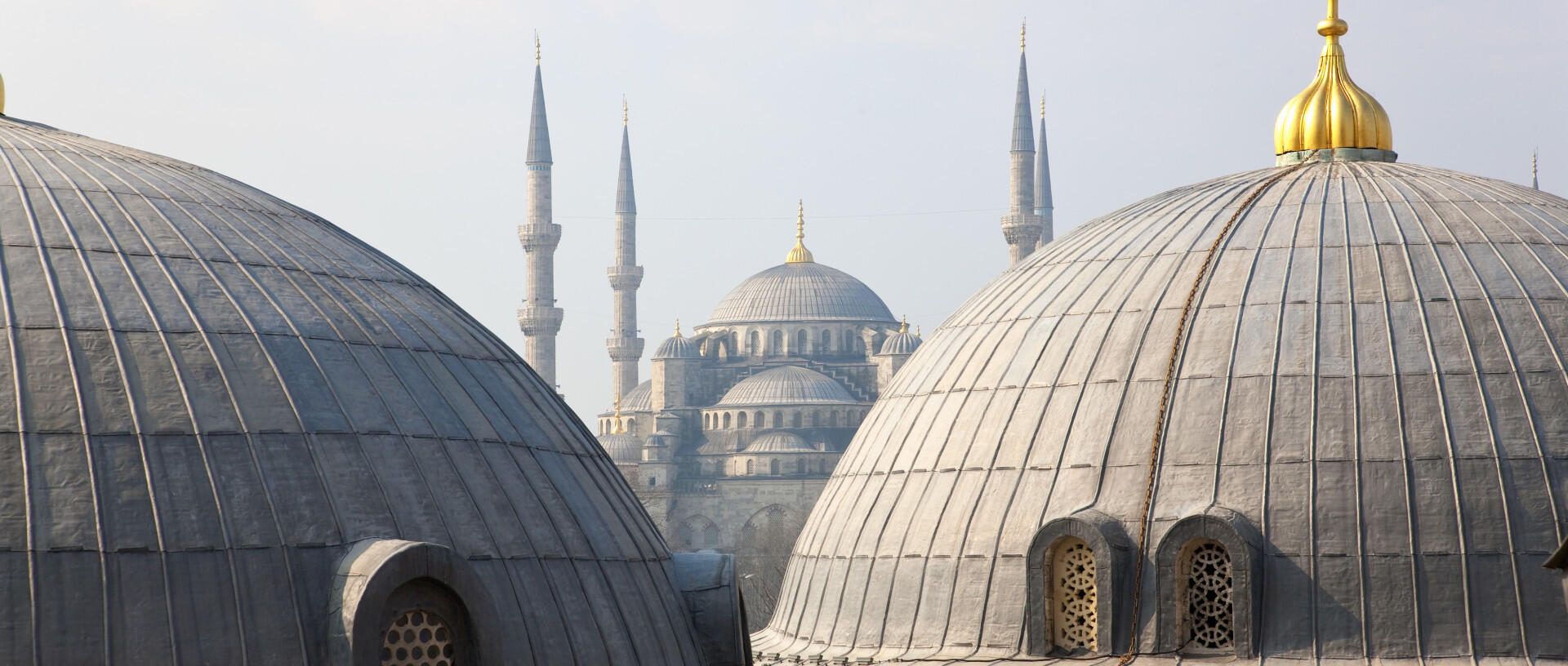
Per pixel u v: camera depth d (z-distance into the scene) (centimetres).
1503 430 3459
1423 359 3575
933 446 4078
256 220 3000
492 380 2997
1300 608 3400
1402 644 3334
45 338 2491
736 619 3083
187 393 2512
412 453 2667
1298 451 3522
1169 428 3666
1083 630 3634
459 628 2520
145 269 2681
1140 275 4025
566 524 2836
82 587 2288
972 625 3756
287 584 2398
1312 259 3844
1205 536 3472
